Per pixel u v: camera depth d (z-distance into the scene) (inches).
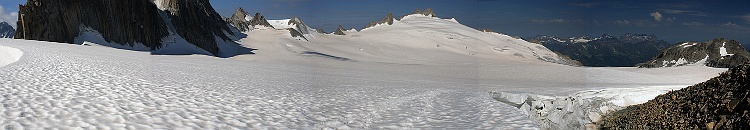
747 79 386.0
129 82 742.5
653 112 489.7
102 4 2800.2
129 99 566.3
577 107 645.3
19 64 932.6
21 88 587.2
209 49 4133.9
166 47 3341.5
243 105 588.7
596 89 1033.5
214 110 539.5
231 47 4722.0
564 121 595.8
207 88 733.3
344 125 510.0
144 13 3223.4
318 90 808.3
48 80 695.7
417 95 811.4
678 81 2021.4
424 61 4773.6
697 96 448.8
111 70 940.6
